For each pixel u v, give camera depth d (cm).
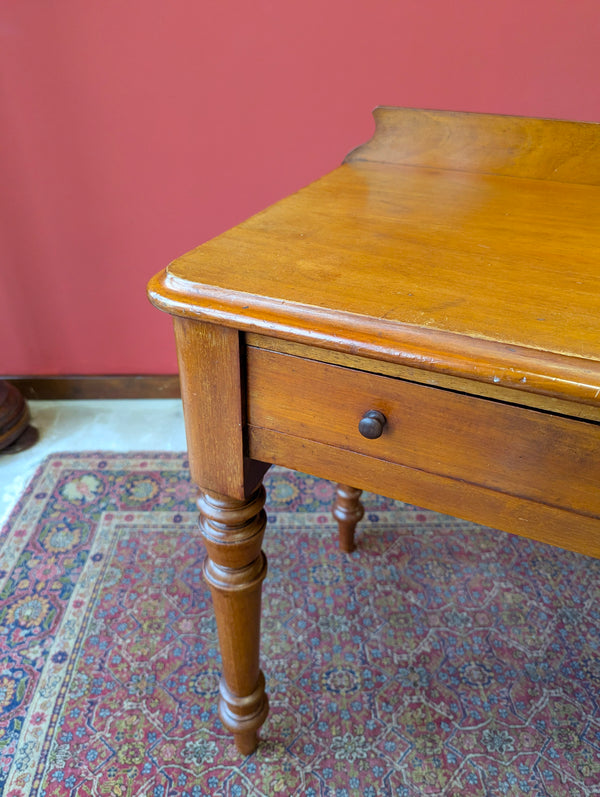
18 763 92
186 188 152
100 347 177
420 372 49
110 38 133
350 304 49
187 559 128
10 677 104
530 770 92
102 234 159
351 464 58
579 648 111
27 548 130
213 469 65
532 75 128
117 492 145
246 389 58
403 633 113
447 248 62
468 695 103
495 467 50
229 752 94
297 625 114
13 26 132
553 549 131
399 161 94
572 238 66
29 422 168
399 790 90
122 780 90
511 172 88
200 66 135
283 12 128
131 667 106
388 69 132
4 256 163
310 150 145
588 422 45
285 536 134
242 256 58
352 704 101
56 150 147
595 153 83
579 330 46
